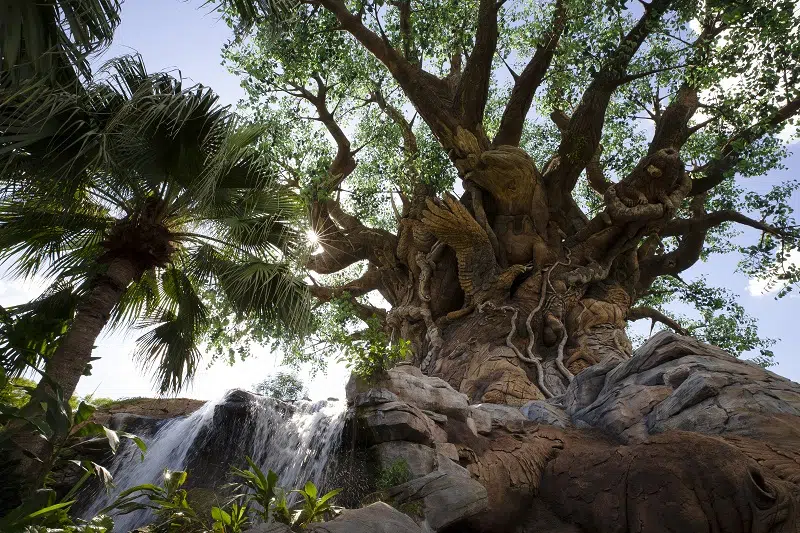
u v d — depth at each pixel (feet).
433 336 55.21
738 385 27.55
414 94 62.54
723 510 20.62
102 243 32.94
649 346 33.01
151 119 30.55
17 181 31.40
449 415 27.50
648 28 58.34
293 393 36.09
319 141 70.85
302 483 25.41
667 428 27.43
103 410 38.06
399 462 23.09
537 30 70.95
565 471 25.85
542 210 58.65
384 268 65.92
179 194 34.71
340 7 61.72
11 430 18.61
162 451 30.68
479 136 62.64
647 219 56.08
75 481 30.22
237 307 37.22
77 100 30.09
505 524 24.54
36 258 36.11
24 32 24.91
